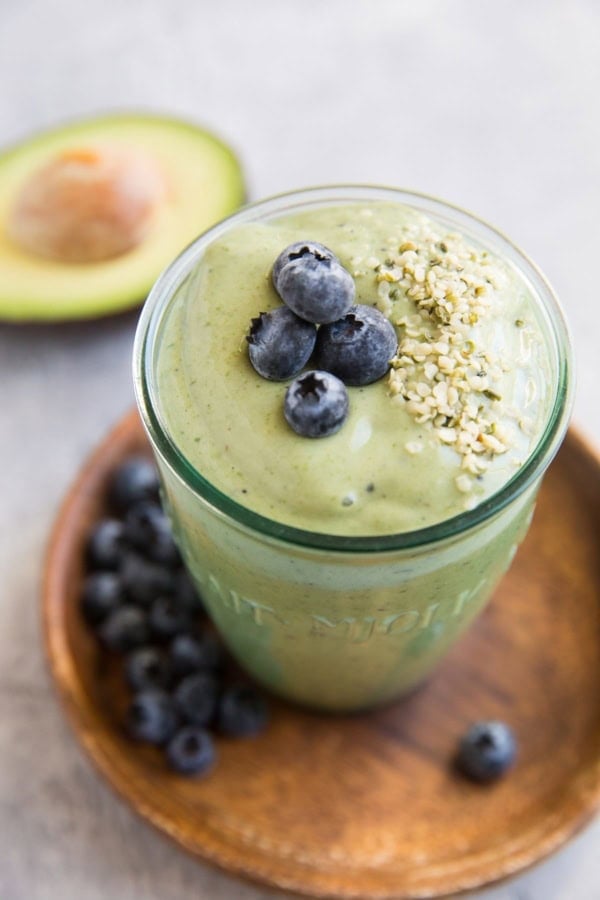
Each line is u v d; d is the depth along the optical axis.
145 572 0.38
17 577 0.41
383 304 0.31
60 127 0.48
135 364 0.31
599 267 0.47
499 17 0.55
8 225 0.45
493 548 0.32
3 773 0.38
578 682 0.37
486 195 0.49
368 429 0.30
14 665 0.39
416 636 0.33
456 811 0.35
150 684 0.37
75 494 0.39
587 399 0.44
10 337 0.46
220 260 0.31
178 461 0.30
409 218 0.32
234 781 0.36
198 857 0.34
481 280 0.31
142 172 0.45
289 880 0.34
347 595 0.31
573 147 0.50
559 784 0.35
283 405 0.30
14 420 0.44
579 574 0.38
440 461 0.29
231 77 0.53
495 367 0.30
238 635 0.35
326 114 0.52
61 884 0.36
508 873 0.34
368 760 0.36
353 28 0.55
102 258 0.45
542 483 0.40
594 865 0.36
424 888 0.34
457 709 0.37
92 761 0.35
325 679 0.35
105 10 0.56
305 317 0.29
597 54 0.53
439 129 0.51
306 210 0.33
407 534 0.29
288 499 0.29
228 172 0.46
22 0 0.56
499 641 0.38
